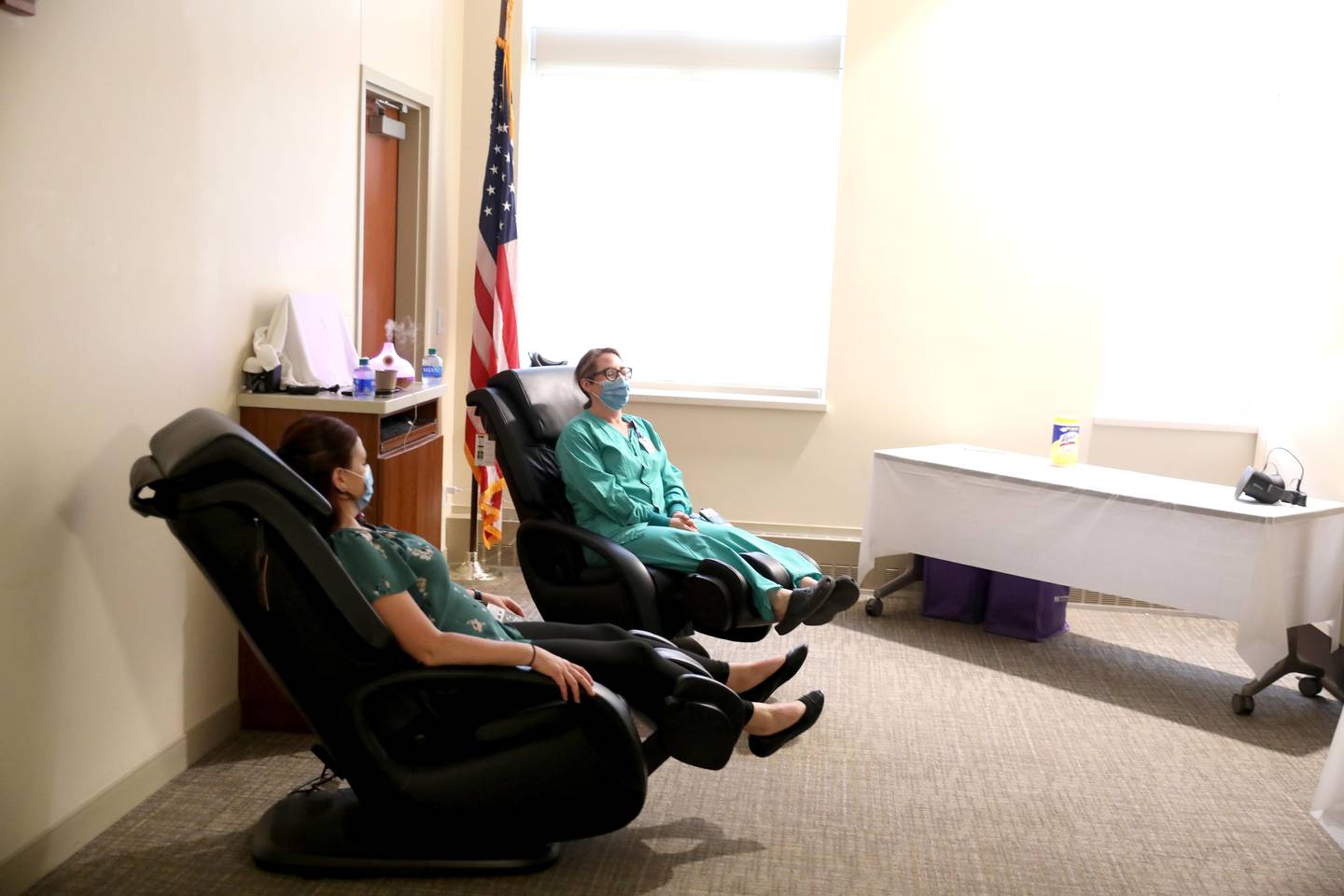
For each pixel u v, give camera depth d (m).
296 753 3.08
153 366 2.72
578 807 2.44
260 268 3.25
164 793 2.81
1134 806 3.02
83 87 2.38
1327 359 4.42
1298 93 4.83
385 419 3.46
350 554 2.35
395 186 4.49
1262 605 3.66
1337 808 2.72
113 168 2.51
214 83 2.92
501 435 3.58
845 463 5.05
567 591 3.46
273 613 2.30
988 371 4.94
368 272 4.24
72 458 2.44
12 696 2.30
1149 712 3.72
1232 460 4.98
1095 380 4.91
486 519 4.83
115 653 2.64
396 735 2.40
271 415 3.16
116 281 2.55
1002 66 4.77
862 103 4.84
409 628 2.32
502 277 4.66
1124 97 4.73
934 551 4.50
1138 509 3.90
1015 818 2.93
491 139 4.64
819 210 5.04
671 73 4.99
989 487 4.29
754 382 5.17
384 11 4.05
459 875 2.49
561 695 2.39
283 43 3.29
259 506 2.17
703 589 3.31
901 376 4.98
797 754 3.27
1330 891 2.62
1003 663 4.16
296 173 3.45
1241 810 3.02
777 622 3.44
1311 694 3.90
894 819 2.89
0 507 2.23
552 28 5.00
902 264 4.91
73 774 2.52
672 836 2.74
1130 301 5.12
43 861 2.40
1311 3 4.77
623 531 3.56
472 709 2.49
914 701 3.74
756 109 5.00
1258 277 5.04
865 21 4.79
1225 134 4.99
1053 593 4.46
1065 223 4.82
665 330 5.17
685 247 5.11
